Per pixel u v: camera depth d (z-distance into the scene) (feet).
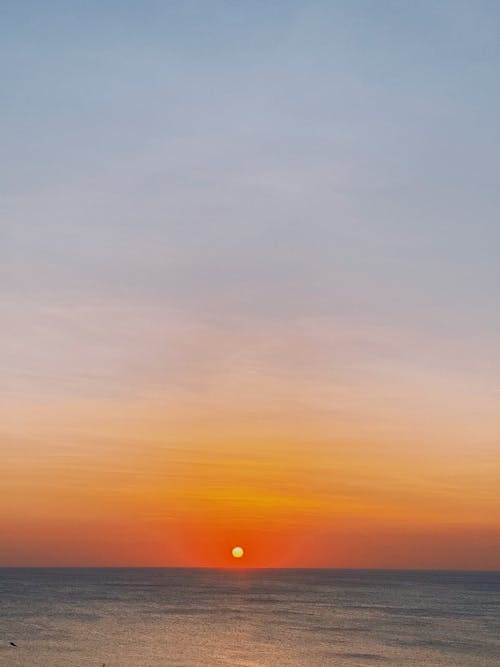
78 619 402.93
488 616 450.71
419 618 431.84
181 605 522.47
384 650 289.94
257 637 327.26
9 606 496.23
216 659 262.26
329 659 266.16
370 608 511.40
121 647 288.30
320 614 454.81
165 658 262.26
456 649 294.66
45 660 253.03
